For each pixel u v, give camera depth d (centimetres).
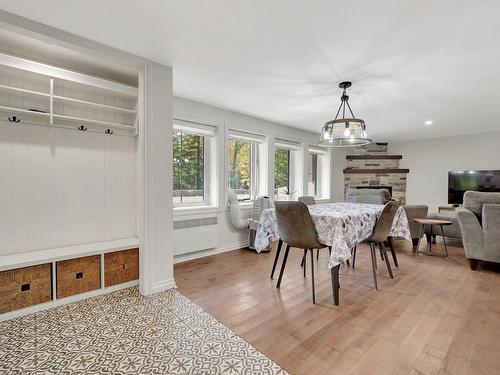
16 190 227
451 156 607
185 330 186
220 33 194
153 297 239
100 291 243
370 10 166
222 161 395
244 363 152
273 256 372
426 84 288
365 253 389
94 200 268
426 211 396
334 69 252
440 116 431
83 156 262
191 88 308
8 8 166
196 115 359
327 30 189
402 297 239
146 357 158
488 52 217
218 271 310
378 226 259
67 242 253
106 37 201
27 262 206
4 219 222
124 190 288
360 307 220
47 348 165
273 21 179
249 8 165
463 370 145
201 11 169
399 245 437
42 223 239
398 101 349
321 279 284
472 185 564
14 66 204
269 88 305
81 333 182
